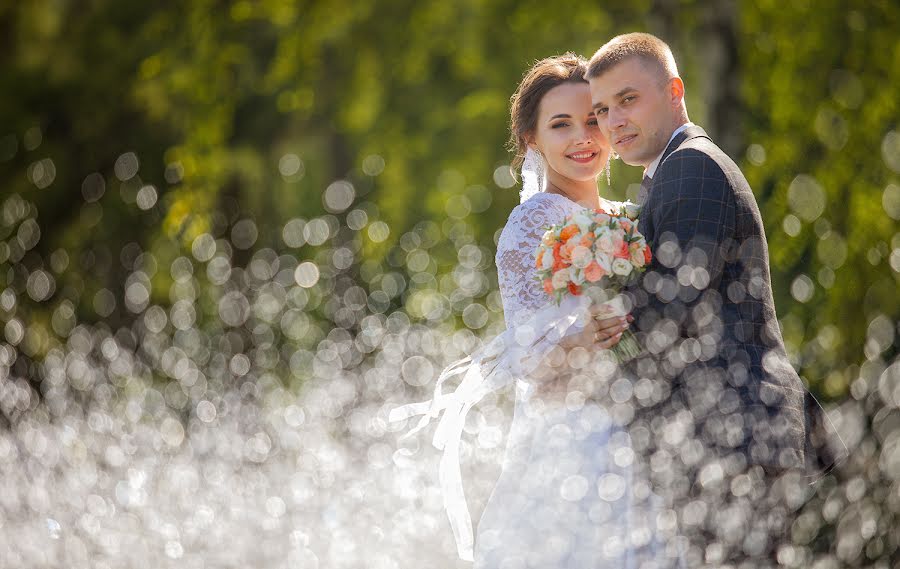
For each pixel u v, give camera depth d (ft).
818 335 41.29
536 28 64.44
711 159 22.31
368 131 70.85
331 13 65.21
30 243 77.25
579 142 25.88
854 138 42.37
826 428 23.04
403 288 74.49
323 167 79.41
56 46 77.61
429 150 69.26
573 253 22.50
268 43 70.13
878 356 40.65
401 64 68.28
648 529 22.97
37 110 78.79
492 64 66.03
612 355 23.16
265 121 77.36
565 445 23.73
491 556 24.40
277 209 78.59
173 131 74.08
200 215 64.85
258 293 75.87
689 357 21.99
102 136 77.97
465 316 69.41
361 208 77.77
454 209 69.36
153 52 70.85
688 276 21.79
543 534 23.89
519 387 25.09
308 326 74.95
